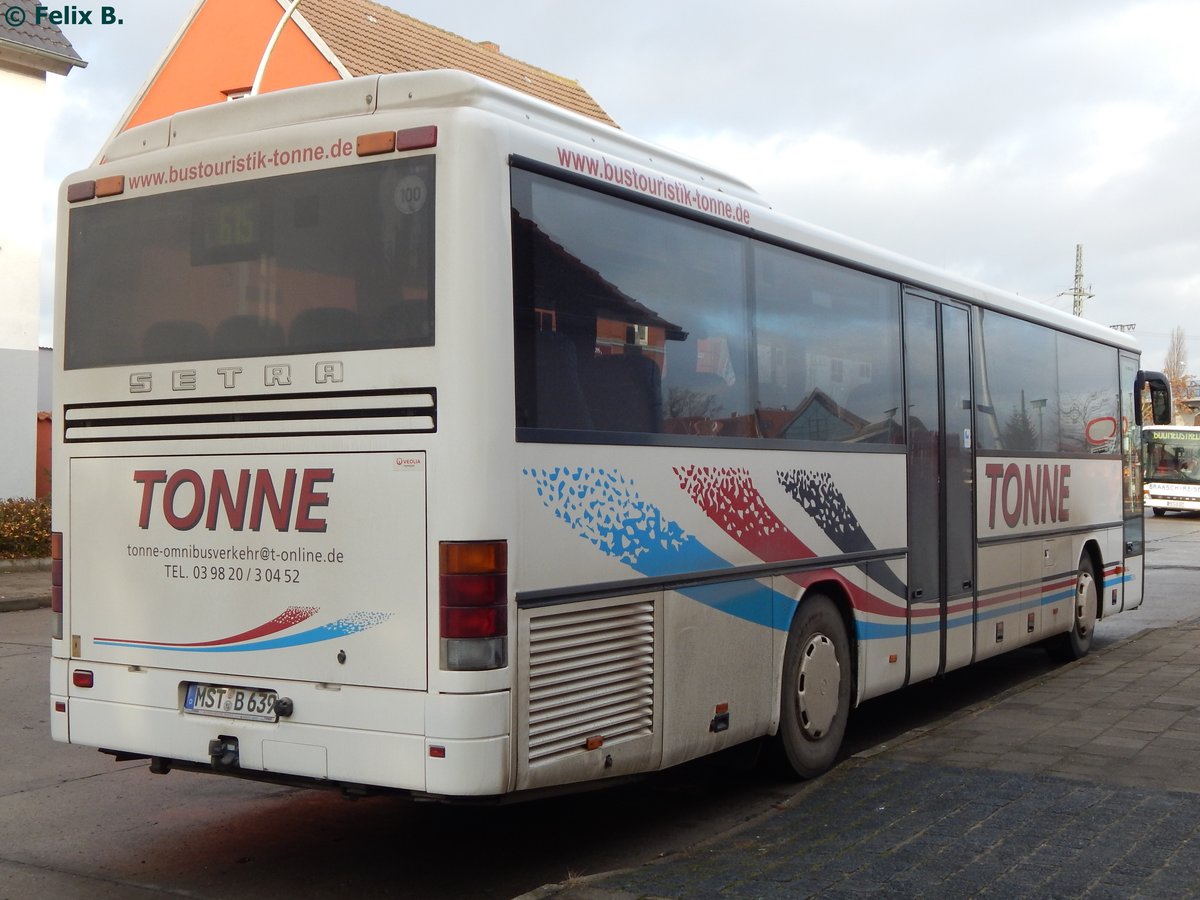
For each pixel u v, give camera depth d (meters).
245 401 5.48
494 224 5.11
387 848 6.23
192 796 7.27
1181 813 6.00
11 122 22.25
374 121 5.29
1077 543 11.78
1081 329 12.16
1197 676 10.35
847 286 7.97
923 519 8.78
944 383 9.21
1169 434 44.19
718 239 6.66
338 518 5.20
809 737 7.34
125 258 5.93
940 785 6.66
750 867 5.36
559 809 6.95
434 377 5.03
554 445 5.33
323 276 5.34
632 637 5.78
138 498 5.76
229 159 5.67
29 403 22.53
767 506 6.91
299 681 5.28
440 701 4.93
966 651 9.40
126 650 5.77
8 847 6.26
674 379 6.19
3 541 19.16
